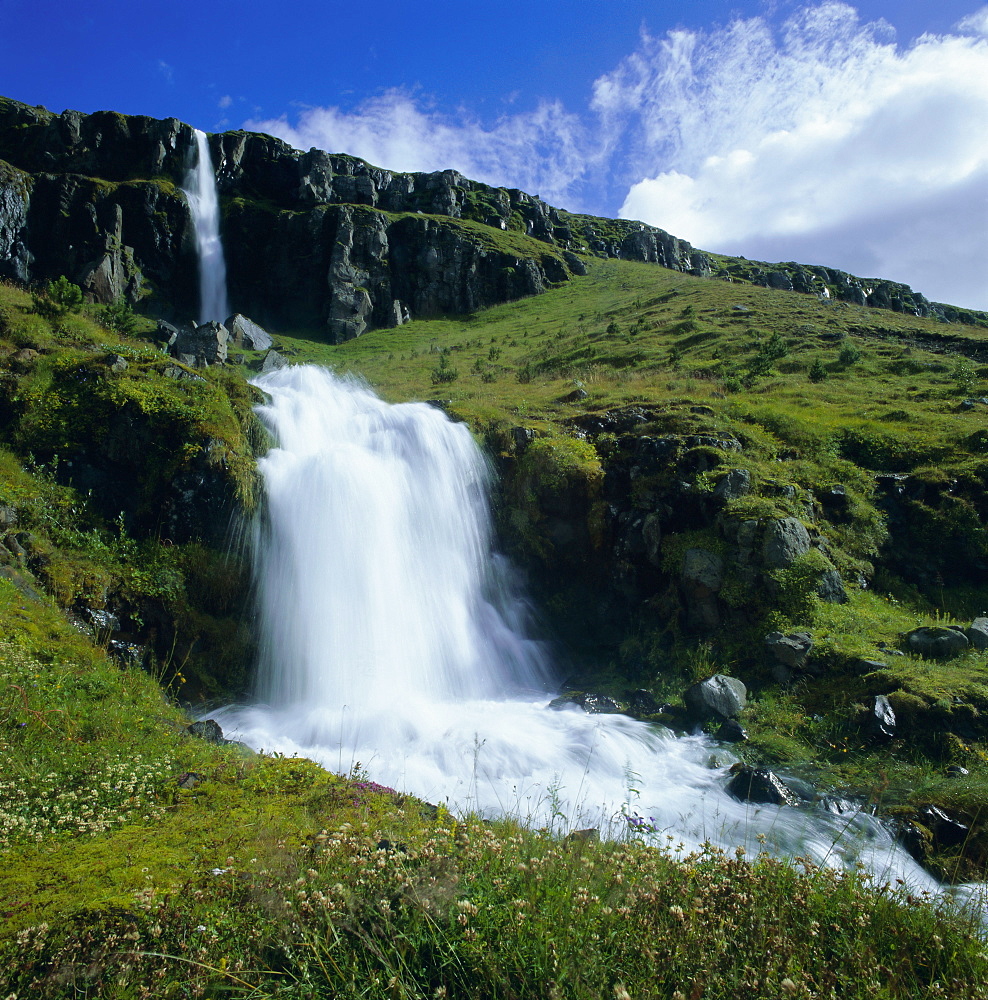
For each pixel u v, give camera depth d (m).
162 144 47.94
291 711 10.02
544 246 56.38
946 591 11.91
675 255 73.19
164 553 10.88
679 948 3.14
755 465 12.85
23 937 3.21
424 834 4.48
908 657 9.33
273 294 45.88
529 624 12.78
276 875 3.77
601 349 27.03
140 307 39.53
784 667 9.54
